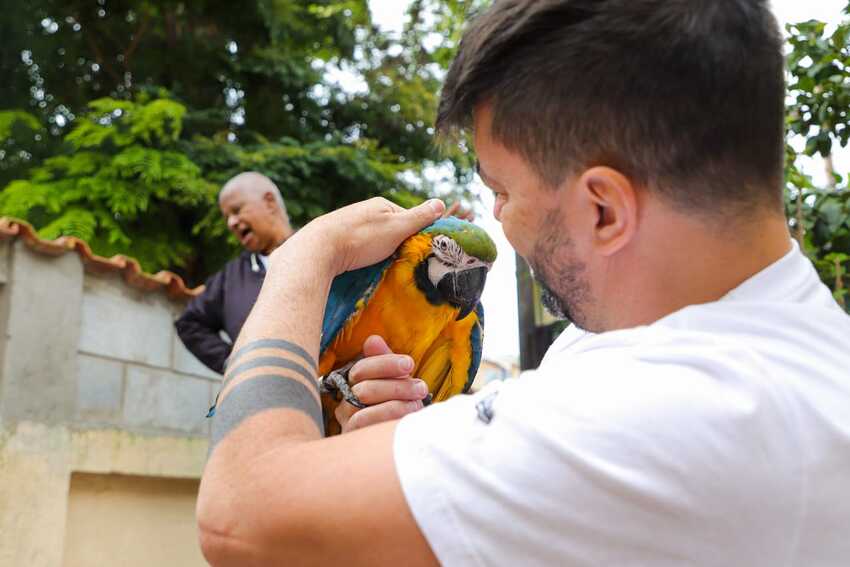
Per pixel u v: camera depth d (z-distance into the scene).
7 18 9.72
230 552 0.91
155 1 10.27
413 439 0.87
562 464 0.80
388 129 11.57
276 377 1.01
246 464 0.93
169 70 10.68
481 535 0.81
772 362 0.84
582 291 0.97
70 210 8.23
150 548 5.01
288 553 0.88
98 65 10.70
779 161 0.92
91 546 4.62
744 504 0.78
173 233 9.22
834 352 0.87
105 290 4.89
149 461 4.99
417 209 1.43
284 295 1.14
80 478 4.61
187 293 5.41
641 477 0.78
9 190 8.20
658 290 0.93
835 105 2.96
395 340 1.81
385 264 1.74
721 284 0.91
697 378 0.82
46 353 4.43
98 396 4.77
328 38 11.05
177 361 5.39
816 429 0.80
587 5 0.92
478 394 0.94
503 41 0.96
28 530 4.20
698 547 0.78
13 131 9.12
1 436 4.13
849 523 0.79
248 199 4.11
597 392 0.83
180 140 9.43
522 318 4.71
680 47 0.86
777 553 0.78
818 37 2.99
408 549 0.83
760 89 0.87
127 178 8.71
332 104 11.26
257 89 10.79
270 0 10.34
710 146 0.87
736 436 0.78
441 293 1.79
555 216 0.96
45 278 4.48
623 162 0.90
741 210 0.89
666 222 0.90
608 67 0.89
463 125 1.03
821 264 3.09
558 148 0.93
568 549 0.80
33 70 10.27
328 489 0.87
